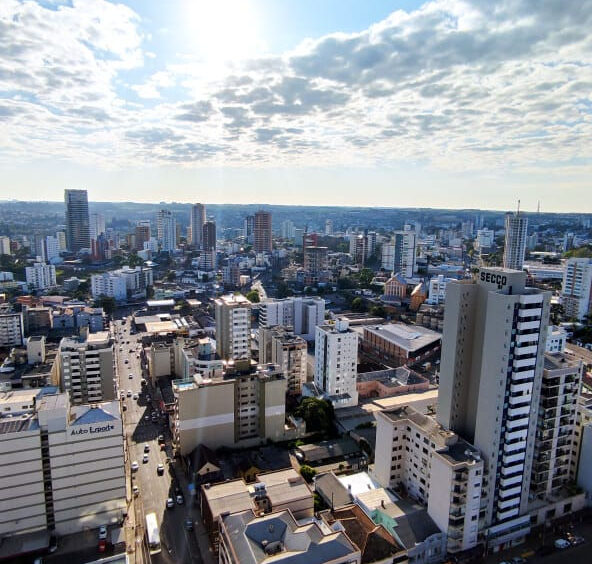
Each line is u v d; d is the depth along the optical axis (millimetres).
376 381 186625
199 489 119500
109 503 108125
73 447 103812
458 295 103875
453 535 94875
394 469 112688
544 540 103875
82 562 96562
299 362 180125
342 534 83875
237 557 79938
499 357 94062
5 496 99938
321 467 131875
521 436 99312
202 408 137250
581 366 107188
